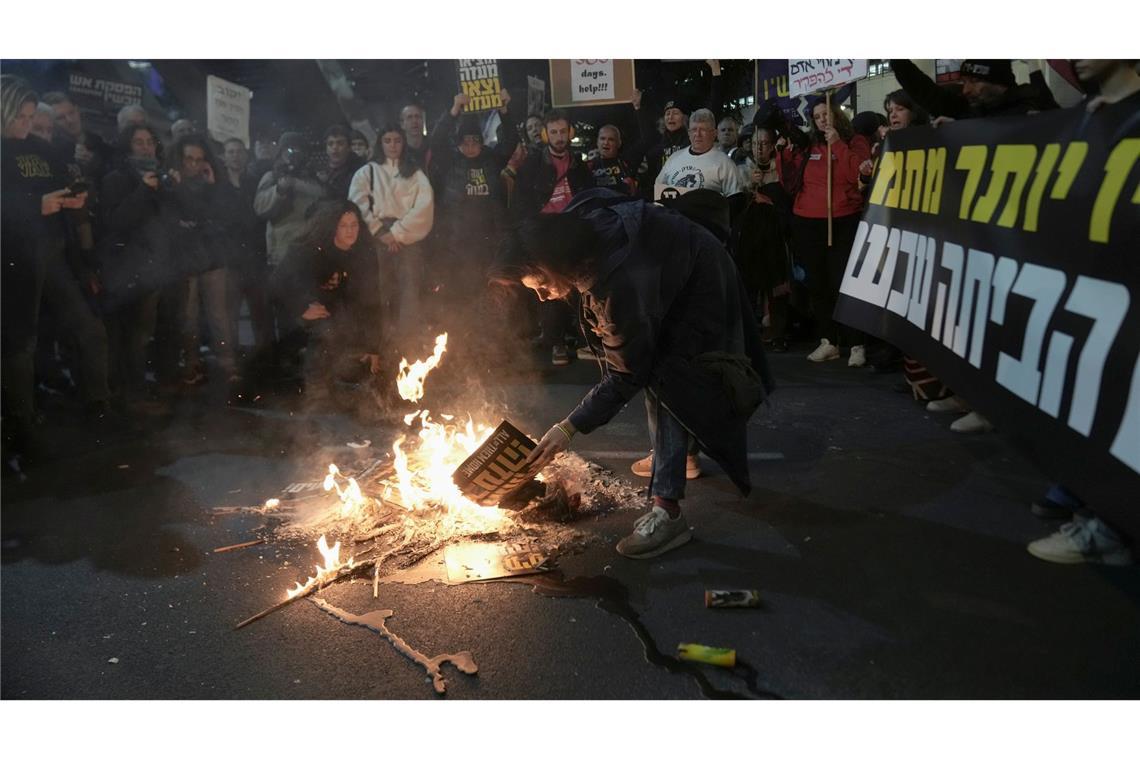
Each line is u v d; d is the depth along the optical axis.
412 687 2.47
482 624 2.79
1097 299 2.51
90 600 3.08
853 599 2.87
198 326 6.88
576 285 2.95
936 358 3.43
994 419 2.96
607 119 10.10
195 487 4.22
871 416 5.00
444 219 7.20
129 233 5.70
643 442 4.74
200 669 2.61
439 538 3.44
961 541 3.27
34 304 4.88
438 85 10.58
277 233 6.77
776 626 2.72
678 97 9.77
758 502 3.75
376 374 5.78
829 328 6.69
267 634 2.80
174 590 3.13
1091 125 2.62
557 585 3.04
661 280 3.00
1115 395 2.39
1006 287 2.97
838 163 6.32
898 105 5.34
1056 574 2.98
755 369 3.50
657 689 2.42
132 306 5.78
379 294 5.80
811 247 6.53
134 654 2.71
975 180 3.26
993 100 4.06
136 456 4.76
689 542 3.37
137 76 12.03
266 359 6.79
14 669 2.64
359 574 3.18
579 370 6.73
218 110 7.61
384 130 6.72
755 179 7.05
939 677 2.42
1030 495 3.68
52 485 4.31
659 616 2.81
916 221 3.74
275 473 4.40
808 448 4.46
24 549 3.54
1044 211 2.79
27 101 4.75
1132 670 2.42
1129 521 2.33
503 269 2.95
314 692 2.46
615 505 3.77
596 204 3.09
